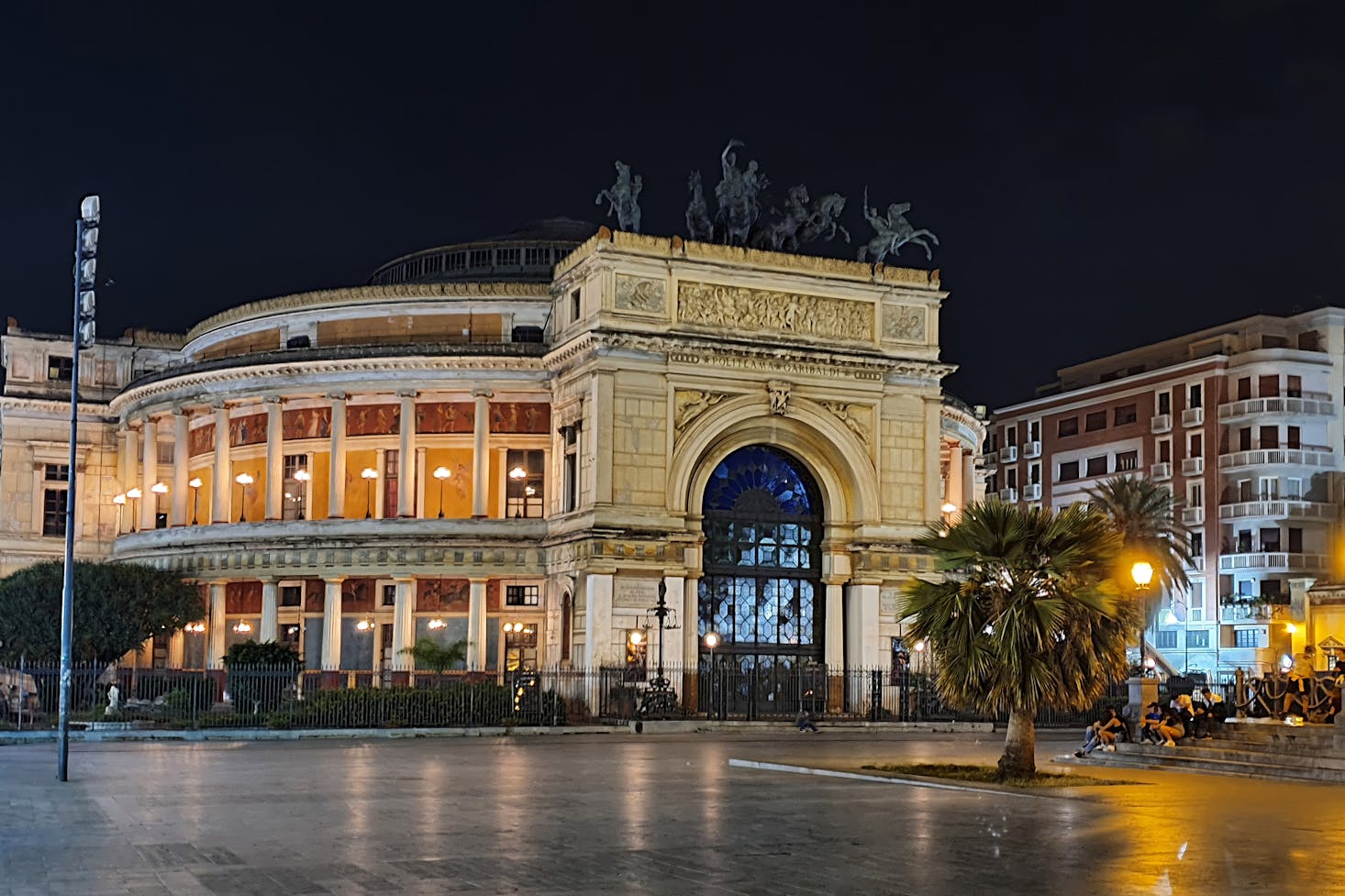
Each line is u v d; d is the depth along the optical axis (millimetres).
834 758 45719
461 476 83875
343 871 20828
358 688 62656
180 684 66000
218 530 85188
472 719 63219
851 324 77812
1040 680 37500
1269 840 25406
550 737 60031
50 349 103062
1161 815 29453
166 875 20375
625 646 71062
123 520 97375
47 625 76000
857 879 20562
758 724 67062
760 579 77062
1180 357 117375
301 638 84875
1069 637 38250
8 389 101375
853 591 77375
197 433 92688
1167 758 44875
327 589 82062
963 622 38531
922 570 77625
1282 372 106812
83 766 40062
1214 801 32844
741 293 75250
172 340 106562
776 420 76250
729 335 74312
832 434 76750
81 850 22719
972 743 58469
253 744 53188
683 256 73750
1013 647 37531
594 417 72312
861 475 77250
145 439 92938
